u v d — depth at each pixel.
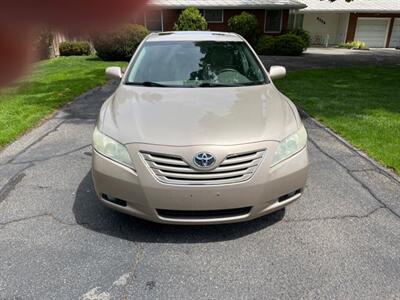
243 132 2.38
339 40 23.00
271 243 2.49
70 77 8.80
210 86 3.23
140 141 2.30
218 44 3.74
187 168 2.23
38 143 4.35
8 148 4.16
